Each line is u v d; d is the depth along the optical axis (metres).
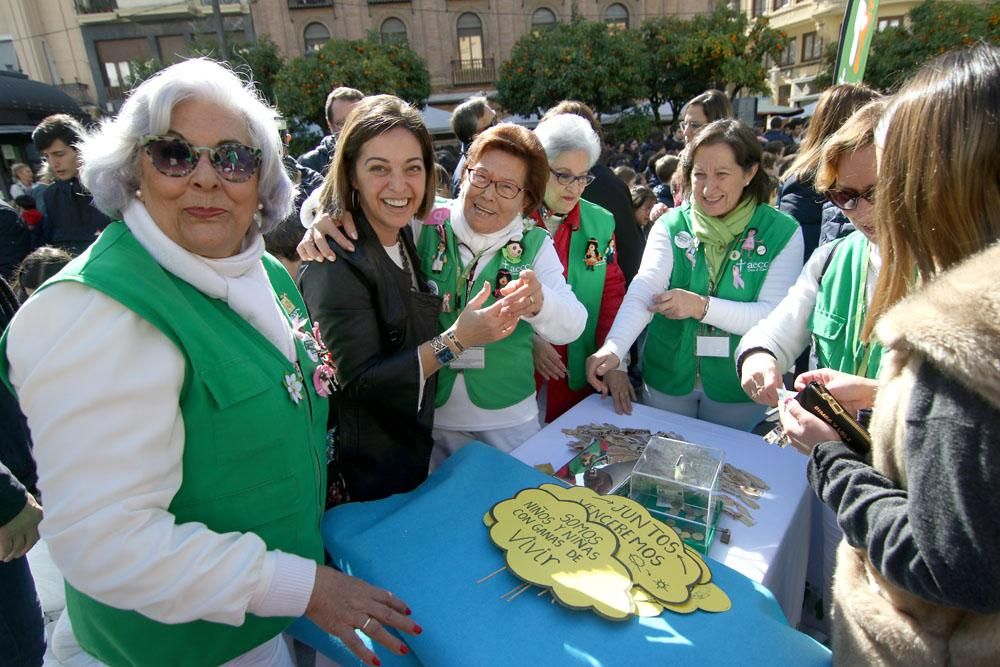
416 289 1.69
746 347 1.73
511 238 1.82
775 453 1.70
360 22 22.12
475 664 0.95
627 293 2.17
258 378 1.01
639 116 17.64
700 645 0.96
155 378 0.89
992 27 16.59
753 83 17.45
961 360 0.63
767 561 1.28
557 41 17.19
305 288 1.49
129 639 1.05
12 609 1.51
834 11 23.23
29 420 0.87
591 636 0.98
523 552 1.13
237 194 1.00
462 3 22.48
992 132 0.69
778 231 2.04
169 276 0.99
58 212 3.81
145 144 0.94
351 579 1.03
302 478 1.12
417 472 1.63
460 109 3.75
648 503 1.41
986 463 0.62
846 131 1.36
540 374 2.32
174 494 0.95
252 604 0.95
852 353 1.57
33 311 0.87
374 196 1.45
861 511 0.82
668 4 22.84
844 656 0.95
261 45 17.70
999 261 0.66
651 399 2.32
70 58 20.58
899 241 0.80
